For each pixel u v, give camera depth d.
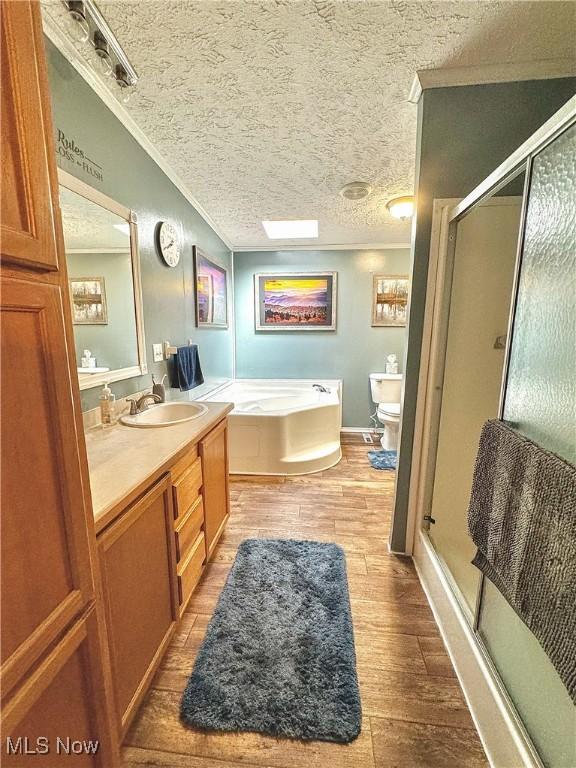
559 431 0.74
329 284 3.86
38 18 0.53
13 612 0.51
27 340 0.53
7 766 0.50
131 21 1.08
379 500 2.44
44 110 0.55
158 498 1.12
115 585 0.89
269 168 2.10
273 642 1.29
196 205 2.65
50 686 0.59
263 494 2.52
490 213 1.49
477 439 1.66
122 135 1.63
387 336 3.90
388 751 0.96
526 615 0.73
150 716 1.05
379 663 1.22
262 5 1.04
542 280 0.81
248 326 4.04
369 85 1.40
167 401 2.14
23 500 0.52
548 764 0.77
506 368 0.97
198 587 1.59
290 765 0.94
